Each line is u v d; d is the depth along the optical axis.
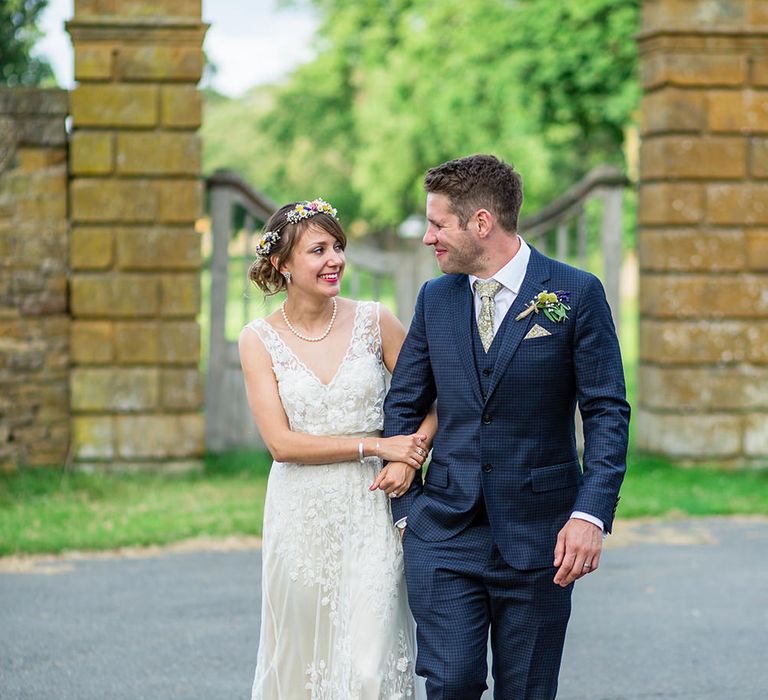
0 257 8.77
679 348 9.41
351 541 3.83
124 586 6.40
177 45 8.77
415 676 3.88
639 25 15.48
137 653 5.32
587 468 3.49
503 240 3.58
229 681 4.96
